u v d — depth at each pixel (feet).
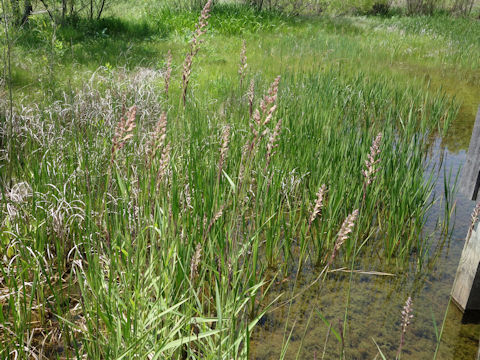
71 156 14.33
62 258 12.18
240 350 9.65
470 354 9.95
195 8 57.88
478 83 36.45
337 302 11.49
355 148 16.81
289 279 12.35
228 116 20.12
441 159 21.09
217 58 37.45
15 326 8.91
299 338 10.19
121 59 32.14
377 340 10.23
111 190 13.14
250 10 58.49
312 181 15.42
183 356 9.28
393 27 63.16
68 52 32.81
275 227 12.78
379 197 15.55
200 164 13.85
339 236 7.02
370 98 26.84
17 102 20.22
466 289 10.94
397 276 12.70
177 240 8.86
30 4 35.01
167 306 8.32
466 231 14.96
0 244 11.73
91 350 8.11
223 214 10.71
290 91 25.23
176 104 20.95
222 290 8.99
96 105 19.48
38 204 12.55
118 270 9.54
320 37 52.26
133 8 67.51
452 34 55.83
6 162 15.20
